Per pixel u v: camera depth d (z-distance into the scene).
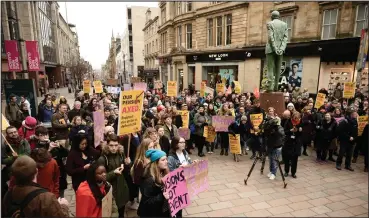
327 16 15.21
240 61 20.03
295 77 16.80
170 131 6.53
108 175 3.78
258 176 6.39
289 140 6.16
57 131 5.79
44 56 33.75
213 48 22.41
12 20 20.66
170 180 3.40
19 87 12.25
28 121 5.70
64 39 53.62
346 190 5.62
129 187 4.59
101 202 3.01
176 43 27.78
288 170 6.42
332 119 7.30
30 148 4.69
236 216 4.56
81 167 4.09
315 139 7.80
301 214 4.64
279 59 9.12
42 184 3.77
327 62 15.28
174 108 8.27
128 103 4.50
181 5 26.23
